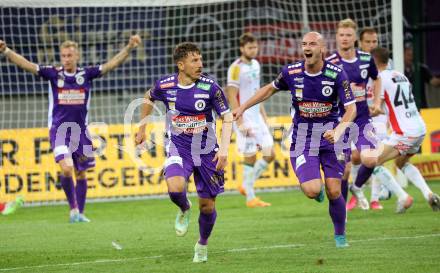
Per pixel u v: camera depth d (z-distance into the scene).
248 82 32.12
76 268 18.88
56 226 27.88
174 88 19.31
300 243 21.73
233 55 43.88
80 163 29.47
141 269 18.38
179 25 43.88
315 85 20.25
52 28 41.84
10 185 35.88
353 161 29.31
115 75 42.59
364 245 20.81
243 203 33.53
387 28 38.47
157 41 43.50
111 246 22.44
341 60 26.88
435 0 45.03
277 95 42.19
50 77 28.84
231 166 37.38
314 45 19.81
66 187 28.98
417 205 30.22
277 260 19.05
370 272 17.09
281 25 43.03
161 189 36.97
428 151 38.81
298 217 27.83
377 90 27.36
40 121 41.91
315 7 43.88
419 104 40.94
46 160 36.22
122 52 29.56
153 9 41.91
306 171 20.16
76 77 28.95
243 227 25.61
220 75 44.00
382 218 26.58
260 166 32.38
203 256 19.28
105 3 33.59
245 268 18.05
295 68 20.41
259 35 42.94
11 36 39.22
